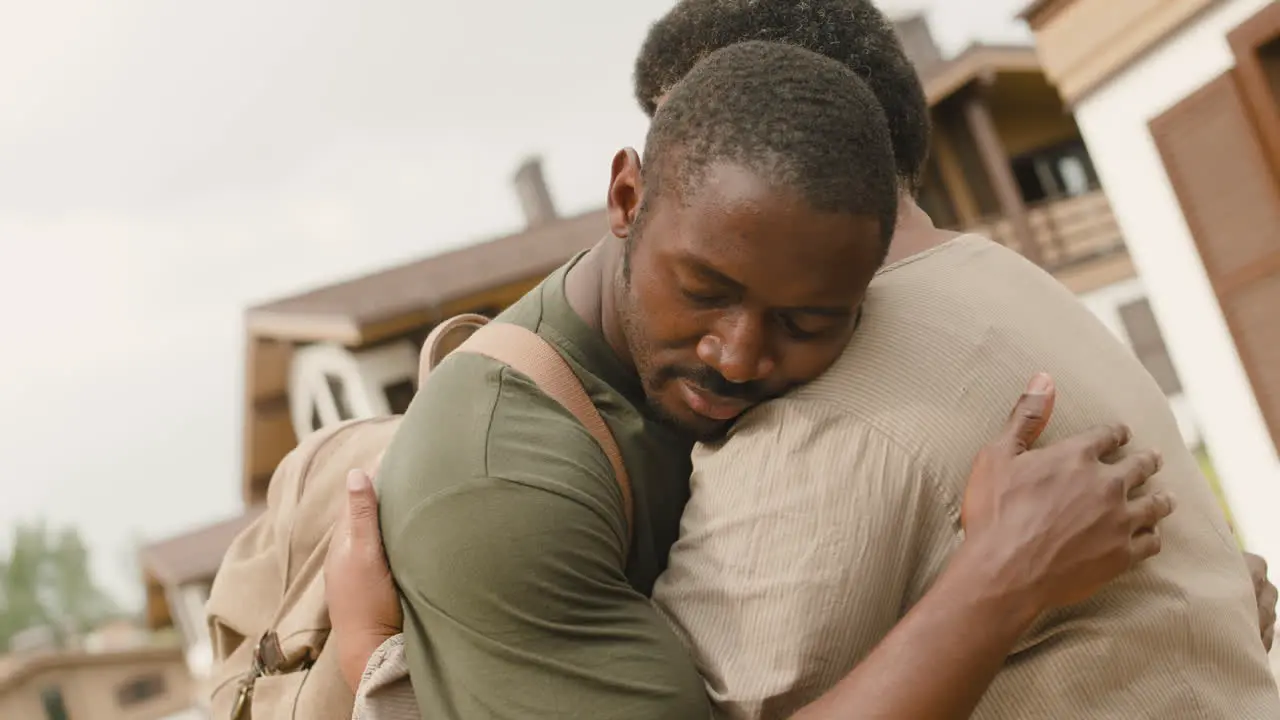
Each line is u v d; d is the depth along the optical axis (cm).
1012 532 126
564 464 135
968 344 138
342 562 149
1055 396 139
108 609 8281
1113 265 1722
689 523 147
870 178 123
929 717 121
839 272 123
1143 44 687
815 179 119
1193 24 655
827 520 132
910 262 150
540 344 147
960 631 123
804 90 123
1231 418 696
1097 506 127
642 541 150
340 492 187
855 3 160
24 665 2777
